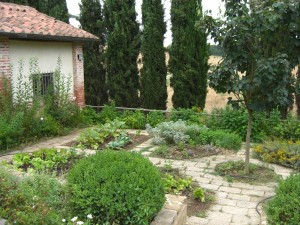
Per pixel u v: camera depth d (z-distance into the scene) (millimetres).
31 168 5992
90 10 14602
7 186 3174
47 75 10672
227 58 5902
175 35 12750
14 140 8594
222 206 5078
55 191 3648
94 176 3350
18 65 9484
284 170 6844
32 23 10164
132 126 11188
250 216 4738
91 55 14609
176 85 12828
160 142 8797
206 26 6043
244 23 5566
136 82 14188
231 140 8383
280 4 5227
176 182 5609
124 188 3238
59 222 3055
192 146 8391
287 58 5805
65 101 10656
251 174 6461
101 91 14891
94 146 8578
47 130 9688
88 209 3248
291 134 9055
